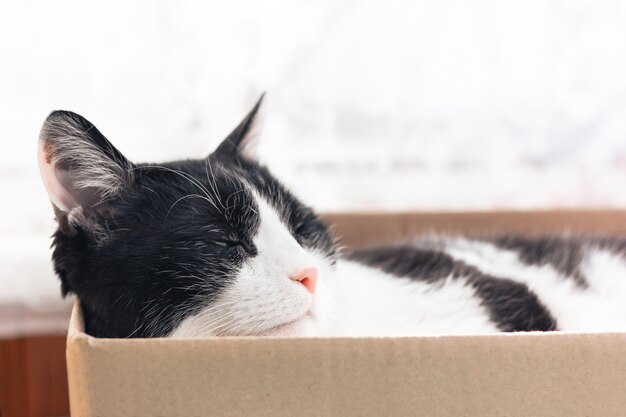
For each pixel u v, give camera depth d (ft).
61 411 2.56
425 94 2.71
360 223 2.41
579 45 2.76
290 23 2.60
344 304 1.89
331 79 2.66
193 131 2.58
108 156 1.70
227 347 1.44
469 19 2.68
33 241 2.51
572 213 2.50
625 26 2.76
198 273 1.68
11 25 2.44
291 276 1.69
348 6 2.63
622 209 2.51
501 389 1.47
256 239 1.74
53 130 1.64
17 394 2.54
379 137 2.71
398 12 2.65
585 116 2.82
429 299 1.98
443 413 1.47
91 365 1.42
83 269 1.69
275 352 1.45
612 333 1.47
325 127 2.68
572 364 1.47
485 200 2.82
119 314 1.67
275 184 1.91
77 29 2.48
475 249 2.25
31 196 2.50
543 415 1.48
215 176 1.79
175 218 1.71
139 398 1.43
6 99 2.46
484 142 2.79
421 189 2.76
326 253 1.93
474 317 1.96
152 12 2.51
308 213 1.95
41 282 2.48
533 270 2.19
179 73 2.55
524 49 2.73
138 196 1.72
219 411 1.45
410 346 1.46
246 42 2.58
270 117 2.62
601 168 2.88
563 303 2.11
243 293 1.68
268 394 1.45
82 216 1.69
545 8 2.71
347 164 2.71
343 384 1.46
